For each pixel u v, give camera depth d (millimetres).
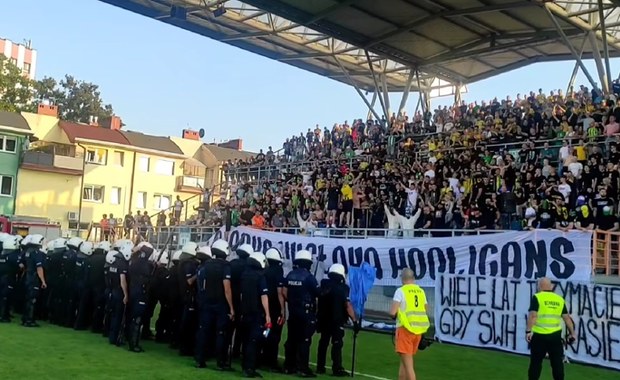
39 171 50344
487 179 20438
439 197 21891
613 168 17219
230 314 11453
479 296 15148
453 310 15570
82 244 15992
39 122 53062
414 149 26672
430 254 16375
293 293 11383
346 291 11656
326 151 32125
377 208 23234
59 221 50312
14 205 49156
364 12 26594
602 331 13039
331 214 24797
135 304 12961
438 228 20531
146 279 13172
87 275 15391
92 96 89062
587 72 23984
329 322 11547
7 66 65938
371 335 16578
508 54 31172
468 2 24938
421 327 9273
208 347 12461
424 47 31016
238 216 28266
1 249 16656
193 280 12695
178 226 30109
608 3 23516
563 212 17125
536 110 23828
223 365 11359
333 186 25047
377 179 24406
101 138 53469
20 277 17906
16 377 9672
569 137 20328
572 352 13406
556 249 14195
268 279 11688
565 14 24922
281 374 11375
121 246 13984
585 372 12414
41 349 12359
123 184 54656
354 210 23984
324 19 27438
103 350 12672
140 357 12180
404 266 16844
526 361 13281
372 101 36375
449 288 15719
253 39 32219
